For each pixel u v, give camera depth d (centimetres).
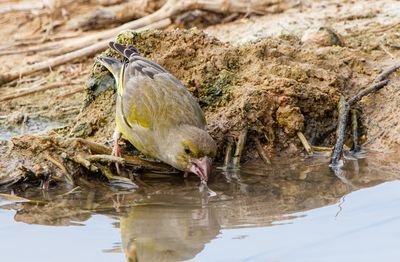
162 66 1287
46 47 1630
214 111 1253
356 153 1226
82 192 1130
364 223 978
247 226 984
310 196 1075
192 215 1026
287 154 1233
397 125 1243
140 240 959
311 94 1251
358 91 1310
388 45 1434
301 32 1542
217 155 1213
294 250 914
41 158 1173
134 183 1150
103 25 1697
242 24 1628
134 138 1162
